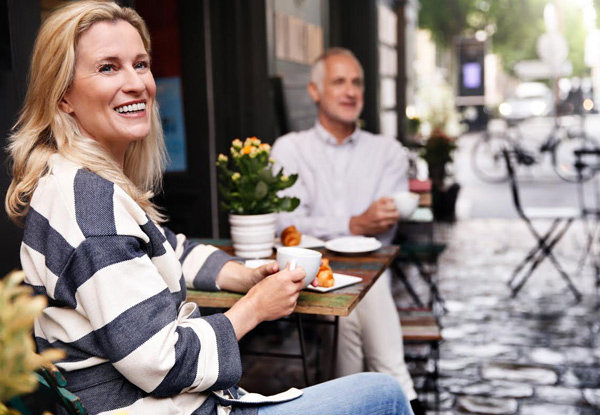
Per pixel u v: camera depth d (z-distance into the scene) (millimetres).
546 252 4984
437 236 7246
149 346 1250
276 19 4457
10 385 724
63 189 1285
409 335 2572
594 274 5477
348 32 6984
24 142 1395
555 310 4527
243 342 3838
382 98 7926
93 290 1242
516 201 4832
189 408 1366
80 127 1419
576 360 3600
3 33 2137
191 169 4090
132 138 1443
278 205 2283
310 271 1703
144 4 4008
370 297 2420
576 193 10242
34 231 1306
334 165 3016
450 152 7988
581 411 2982
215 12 3963
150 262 1312
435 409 2994
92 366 1317
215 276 1845
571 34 24703
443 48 19328
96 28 1375
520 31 22094
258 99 4066
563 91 16625
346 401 1494
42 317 1333
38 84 1380
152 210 1526
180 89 4039
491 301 4777
